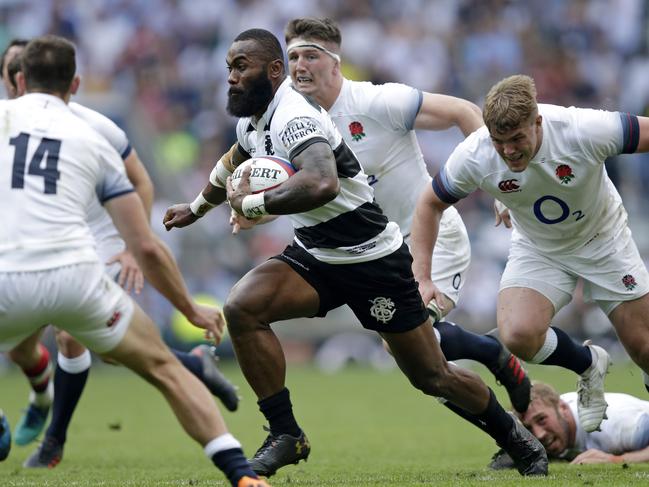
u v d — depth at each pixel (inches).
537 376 2113.7
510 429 809.5
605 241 870.4
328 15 3208.7
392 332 780.0
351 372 2395.4
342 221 763.4
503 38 3196.4
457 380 793.6
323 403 1726.1
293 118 722.8
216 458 606.5
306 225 779.4
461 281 996.6
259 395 796.6
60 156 617.9
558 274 885.8
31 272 594.2
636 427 894.4
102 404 1791.3
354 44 3154.5
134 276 955.3
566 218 845.8
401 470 903.1
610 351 2447.1
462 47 3193.9
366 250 765.3
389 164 947.3
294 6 3211.1
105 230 1010.7
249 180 727.7
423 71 3144.7
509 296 886.4
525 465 814.5
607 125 790.5
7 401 1772.9
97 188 636.1
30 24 3238.2
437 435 1291.8
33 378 1059.3
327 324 2546.8
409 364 791.7
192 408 609.6
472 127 930.1
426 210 844.0
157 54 3174.2
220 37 3191.4
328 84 924.6
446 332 884.6
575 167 803.4
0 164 612.1
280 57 754.8
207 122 3031.5
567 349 868.0
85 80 3139.8
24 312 598.9
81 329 607.5
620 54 3228.3
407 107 928.9
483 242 2561.5
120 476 874.8
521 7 3260.3
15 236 599.8
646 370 894.4
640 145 794.8
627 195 2603.3
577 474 805.2
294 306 792.3
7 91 973.8
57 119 631.8
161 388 616.1
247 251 2504.9
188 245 2429.9
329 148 711.7
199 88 3127.5
